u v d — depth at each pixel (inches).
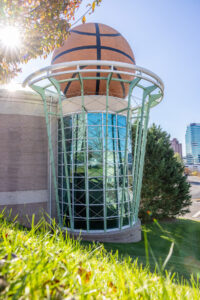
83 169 633.0
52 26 276.4
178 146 7578.7
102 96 655.1
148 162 1030.4
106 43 628.7
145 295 58.5
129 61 669.3
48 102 720.3
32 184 677.3
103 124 647.8
